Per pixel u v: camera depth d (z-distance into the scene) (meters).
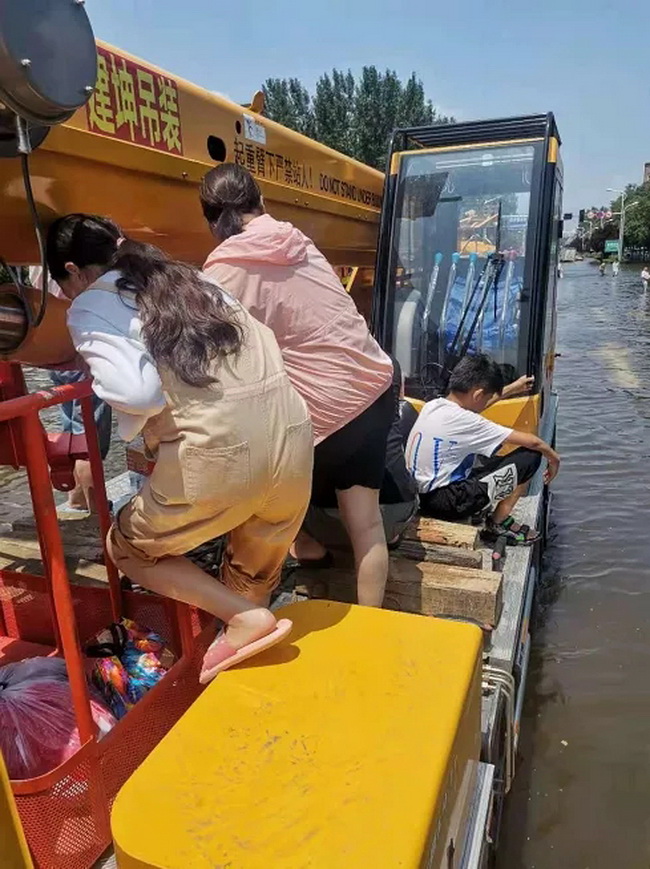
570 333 20.62
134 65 2.37
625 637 4.52
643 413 10.45
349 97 34.12
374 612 1.94
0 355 1.88
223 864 1.20
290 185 3.54
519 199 4.39
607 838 3.07
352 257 4.80
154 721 1.92
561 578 5.27
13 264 2.06
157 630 2.51
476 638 1.81
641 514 6.46
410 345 4.57
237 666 1.72
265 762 1.41
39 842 1.58
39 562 3.09
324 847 1.23
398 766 1.40
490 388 3.63
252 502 1.86
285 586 3.12
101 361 1.69
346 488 2.65
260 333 1.94
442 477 3.58
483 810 1.75
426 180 4.57
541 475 4.57
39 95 1.41
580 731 3.71
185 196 2.67
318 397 2.47
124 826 1.27
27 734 1.88
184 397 1.75
